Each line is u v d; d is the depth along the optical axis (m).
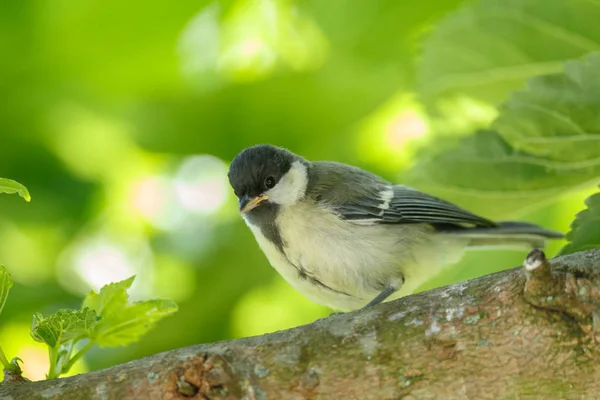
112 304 5.91
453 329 5.19
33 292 11.45
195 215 12.33
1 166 11.88
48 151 12.06
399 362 5.19
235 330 11.30
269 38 11.77
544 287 4.91
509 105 6.77
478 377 5.07
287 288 11.70
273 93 11.77
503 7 7.24
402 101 12.11
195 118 12.05
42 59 11.41
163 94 11.95
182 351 5.41
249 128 11.99
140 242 12.38
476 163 7.31
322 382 5.20
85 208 12.15
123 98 12.04
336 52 11.26
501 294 5.20
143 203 12.61
